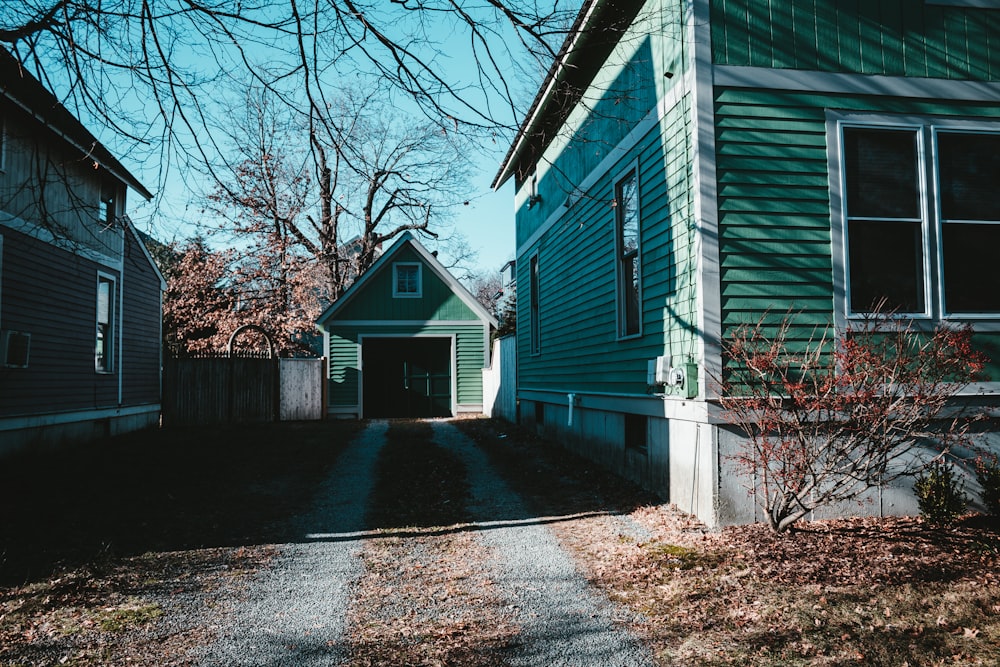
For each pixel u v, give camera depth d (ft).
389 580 17.78
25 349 37.88
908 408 20.29
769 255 21.72
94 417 47.70
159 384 60.80
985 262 23.04
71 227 44.29
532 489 29.45
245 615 15.28
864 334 20.59
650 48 26.53
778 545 18.62
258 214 81.66
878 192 22.63
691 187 22.50
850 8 22.80
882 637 13.04
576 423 37.70
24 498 27.30
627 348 29.14
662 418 25.39
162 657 13.03
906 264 22.59
